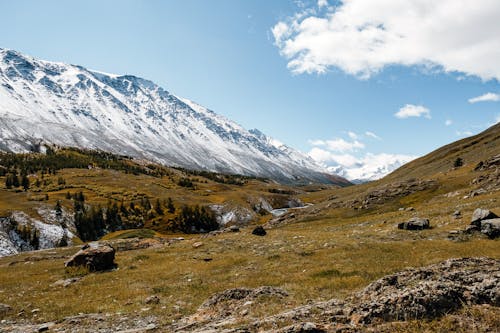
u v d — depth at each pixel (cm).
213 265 3359
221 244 4578
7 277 3706
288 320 1350
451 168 11300
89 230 16062
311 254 3341
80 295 2681
